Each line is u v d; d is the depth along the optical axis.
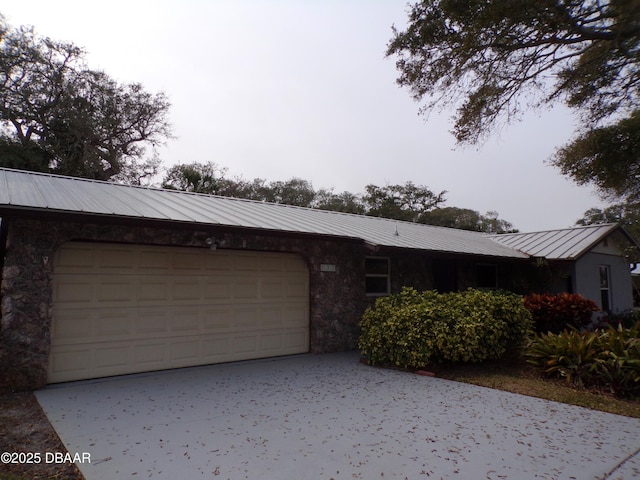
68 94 24.98
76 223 6.97
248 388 6.79
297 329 9.86
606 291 15.49
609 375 6.61
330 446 4.42
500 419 5.38
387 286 11.97
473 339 7.98
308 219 11.62
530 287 14.61
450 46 8.97
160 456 4.13
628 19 7.52
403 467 3.93
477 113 9.58
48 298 6.64
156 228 7.49
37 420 5.14
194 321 8.29
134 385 6.84
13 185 7.70
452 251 11.83
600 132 10.98
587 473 3.85
